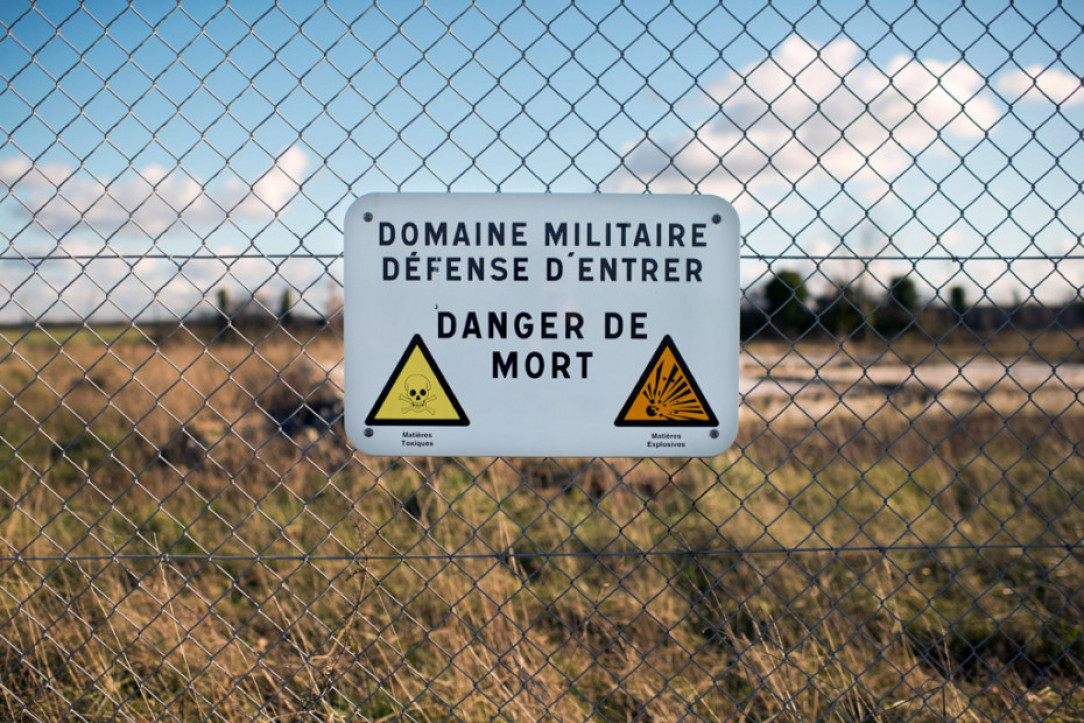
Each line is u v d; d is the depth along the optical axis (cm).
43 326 198
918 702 276
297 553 434
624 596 376
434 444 190
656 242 188
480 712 270
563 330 189
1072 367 1077
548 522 469
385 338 188
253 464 577
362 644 324
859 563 415
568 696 273
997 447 655
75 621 317
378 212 187
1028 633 336
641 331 189
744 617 355
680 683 302
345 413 189
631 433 190
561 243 188
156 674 294
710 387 190
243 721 250
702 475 566
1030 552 421
